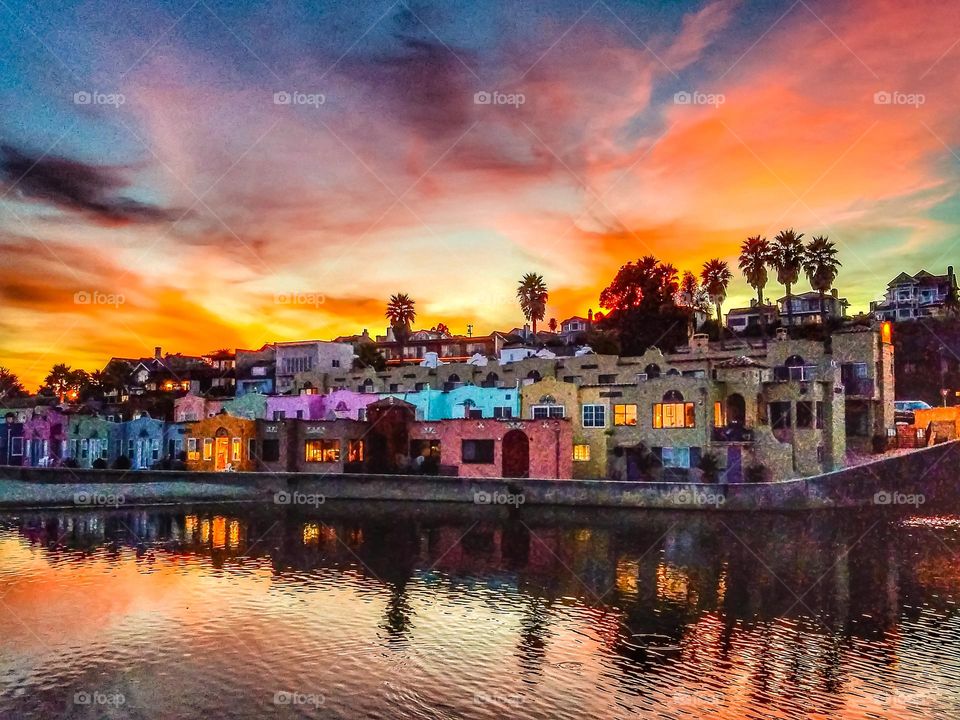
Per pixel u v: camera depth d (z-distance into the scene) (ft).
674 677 78.84
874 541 150.30
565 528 168.45
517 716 69.46
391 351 445.78
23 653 85.66
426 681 77.92
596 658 84.43
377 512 200.03
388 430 244.42
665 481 200.75
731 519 175.32
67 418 302.04
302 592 113.09
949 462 196.75
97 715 69.56
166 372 441.27
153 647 87.97
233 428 257.96
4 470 239.09
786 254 330.54
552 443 215.10
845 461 222.48
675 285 346.74
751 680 77.92
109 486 216.74
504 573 125.49
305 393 322.34
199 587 116.06
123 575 124.16
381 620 98.53
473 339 426.51
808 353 241.96
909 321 323.16
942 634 92.58
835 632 93.35
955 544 147.54
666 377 211.82
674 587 115.55
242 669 81.05
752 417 212.43
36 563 133.90
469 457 228.84
